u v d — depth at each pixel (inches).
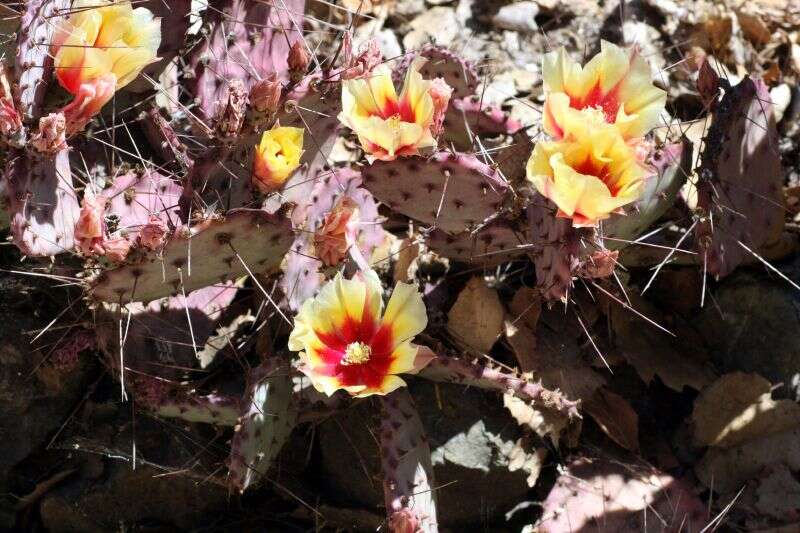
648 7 54.0
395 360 40.5
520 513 45.1
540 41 53.4
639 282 47.6
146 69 45.3
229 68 44.8
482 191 42.1
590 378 45.6
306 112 42.5
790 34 53.9
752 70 53.3
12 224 39.9
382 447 41.7
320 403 43.7
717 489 44.9
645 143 40.2
